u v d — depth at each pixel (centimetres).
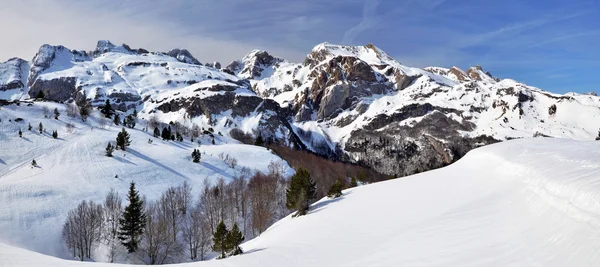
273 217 9162
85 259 7156
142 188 10500
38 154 12294
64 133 14788
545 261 1410
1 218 7512
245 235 8569
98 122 17488
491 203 2562
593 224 1415
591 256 1259
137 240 7419
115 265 2752
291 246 3178
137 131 17425
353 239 2847
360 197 4884
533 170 2653
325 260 2453
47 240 7325
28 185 9262
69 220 7750
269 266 2586
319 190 11969
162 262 7369
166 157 13500
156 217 8388
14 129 13912
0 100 16738
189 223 8750
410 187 4484
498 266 1491
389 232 2700
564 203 1758
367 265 2011
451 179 4294
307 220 4494
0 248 3216
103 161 12069
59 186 9600
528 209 2073
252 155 16000
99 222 7631
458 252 1764
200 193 10512
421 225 2536
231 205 9106
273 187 10250
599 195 1523
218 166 13625
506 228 1920
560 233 1552
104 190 9850
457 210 2655
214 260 3095
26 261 2639
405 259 1898
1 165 11138
